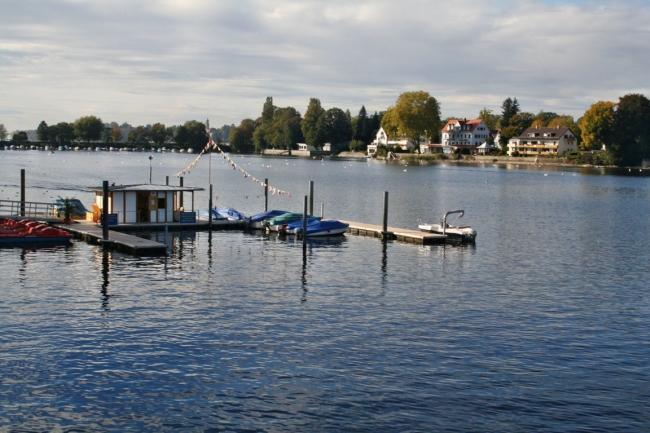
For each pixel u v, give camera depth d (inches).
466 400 1106.1
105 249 2354.8
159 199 2903.5
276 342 1360.7
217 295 1726.1
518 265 2244.1
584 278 2052.2
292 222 2893.7
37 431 983.6
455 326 1498.5
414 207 4306.1
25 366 1206.3
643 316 1615.4
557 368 1251.8
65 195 4537.4
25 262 2089.1
